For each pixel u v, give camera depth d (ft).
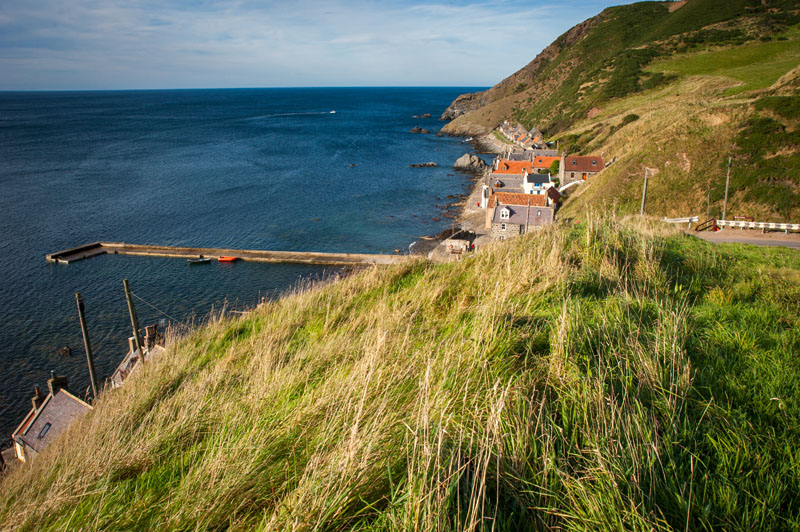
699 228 100.12
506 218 150.00
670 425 10.81
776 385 12.84
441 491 8.43
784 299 21.95
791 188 104.83
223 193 226.99
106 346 94.53
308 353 20.43
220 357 26.81
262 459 11.35
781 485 8.85
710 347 15.69
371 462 9.71
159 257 145.89
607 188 137.39
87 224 177.47
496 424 9.73
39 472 17.38
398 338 17.80
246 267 137.90
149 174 269.85
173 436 14.38
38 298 116.98
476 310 20.57
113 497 11.53
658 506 8.36
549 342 15.90
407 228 175.94
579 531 8.08
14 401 78.43
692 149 127.34
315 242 160.97
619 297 20.24
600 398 11.19
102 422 19.16
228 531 9.12
